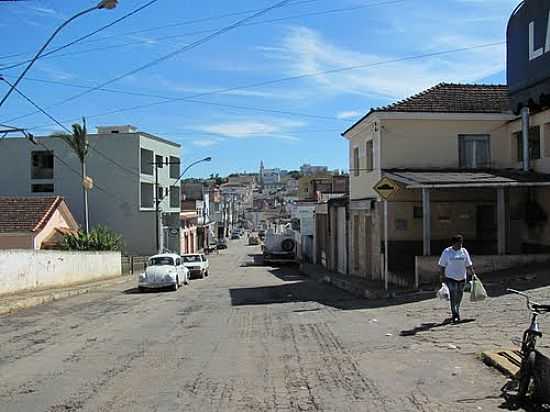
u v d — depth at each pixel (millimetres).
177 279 29625
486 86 28688
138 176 60812
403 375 8602
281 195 174500
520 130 24812
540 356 6898
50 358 10938
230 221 151500
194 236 85562
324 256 43188
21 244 39062
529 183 20625
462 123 25906
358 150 30078
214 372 9289
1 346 12500
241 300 22406
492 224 25156
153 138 64938
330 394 7738
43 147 59750
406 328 12828
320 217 45812
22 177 61062
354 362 9680
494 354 9148
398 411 6875
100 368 9867
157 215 55250
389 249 24984
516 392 7375
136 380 8883
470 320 13094
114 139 60812
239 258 72438
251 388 8180
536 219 23625
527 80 4512
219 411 7094
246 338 12664
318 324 14469
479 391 7578
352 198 31453
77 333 14320
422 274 20484
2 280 22703
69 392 8242
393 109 25594
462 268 13094
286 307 19047
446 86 28500
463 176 22531
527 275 18750
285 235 57469
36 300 21797
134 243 60875
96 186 60906
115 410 7254
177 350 11438
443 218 25109
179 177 67062
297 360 10023
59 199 43875
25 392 8312
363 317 15336
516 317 12820
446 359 9445
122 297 25375
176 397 7805
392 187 19344
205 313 18156
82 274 32812
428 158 25828
